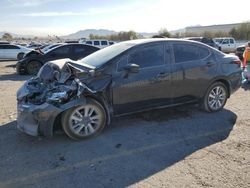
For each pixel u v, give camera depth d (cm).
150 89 539
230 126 552
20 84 1079
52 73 520
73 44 1370
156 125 558
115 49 554
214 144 470
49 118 462
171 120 584
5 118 617
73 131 482
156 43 555
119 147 463
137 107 537
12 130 544
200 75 595
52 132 470
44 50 1596
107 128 544
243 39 5069
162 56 557
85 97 486
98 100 500
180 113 626
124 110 527
